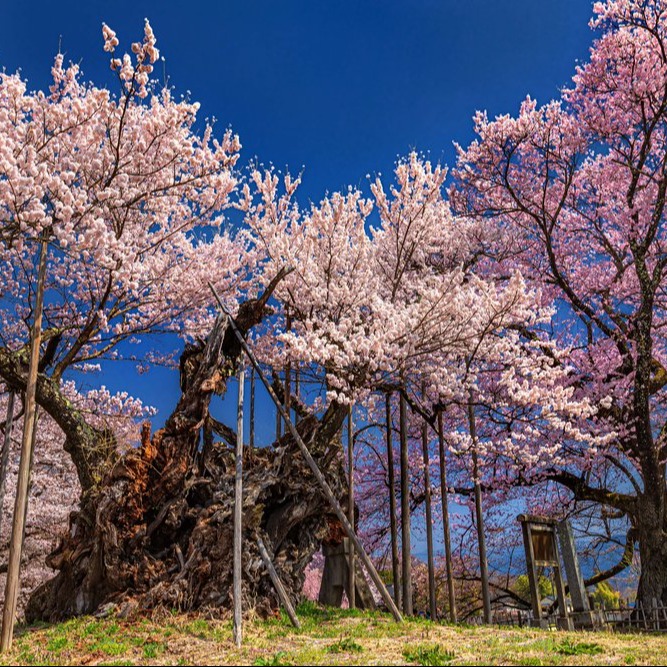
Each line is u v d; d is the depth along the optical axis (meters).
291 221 17.59
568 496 22.33
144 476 12.35
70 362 14.04
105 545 11.68
